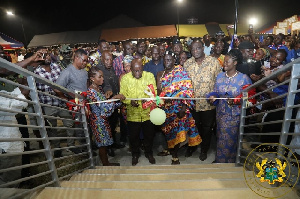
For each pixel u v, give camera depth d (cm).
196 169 325
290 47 693
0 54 395
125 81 383
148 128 402
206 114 411
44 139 231
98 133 367
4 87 301
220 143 373
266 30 1691
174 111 384
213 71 403
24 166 195
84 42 2166
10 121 256
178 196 212
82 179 292
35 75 220
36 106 225
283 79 338
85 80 392
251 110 396
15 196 188
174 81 380
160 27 2180
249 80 345
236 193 210
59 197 213
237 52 340
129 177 292
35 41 2248
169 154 466
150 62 475
